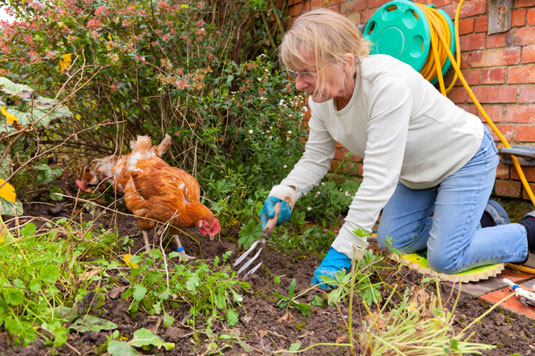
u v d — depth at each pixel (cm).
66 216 287
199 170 346
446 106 212
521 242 234
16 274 150
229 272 207
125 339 142
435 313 145
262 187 322
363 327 149
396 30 319
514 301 200
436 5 334
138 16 305
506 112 299
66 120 324
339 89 185
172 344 139
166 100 341
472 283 223
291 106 350
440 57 309
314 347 151
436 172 217
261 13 446
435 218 220
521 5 285
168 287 160
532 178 289
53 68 298
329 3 416
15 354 124
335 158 414
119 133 354
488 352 156
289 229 292
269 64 346
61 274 159
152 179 213
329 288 190
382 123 182
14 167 284
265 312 172
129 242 236
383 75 183
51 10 297
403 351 134
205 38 350
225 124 363
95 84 316
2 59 303
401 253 214
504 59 297
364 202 186
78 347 135
